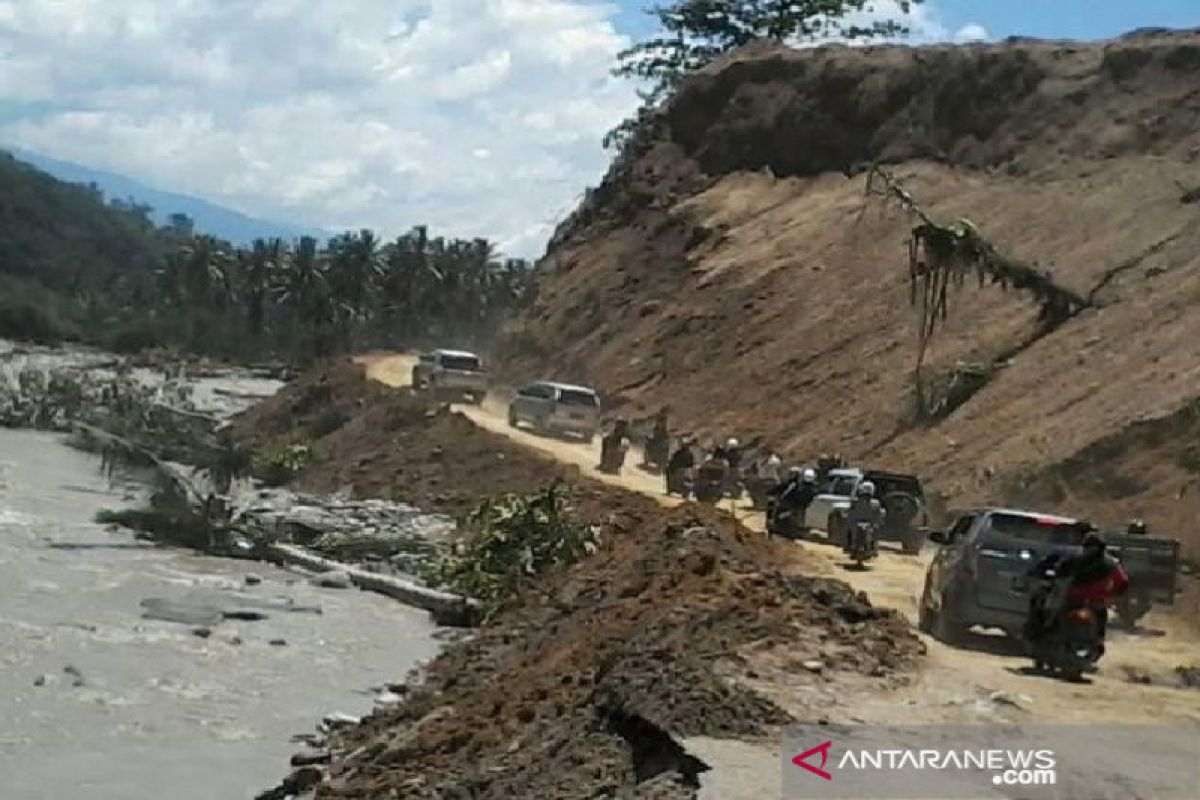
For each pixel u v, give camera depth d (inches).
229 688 915.4
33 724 808.9
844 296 2015.3
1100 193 1911.9
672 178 2706.7
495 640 941.8
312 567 1433.3
